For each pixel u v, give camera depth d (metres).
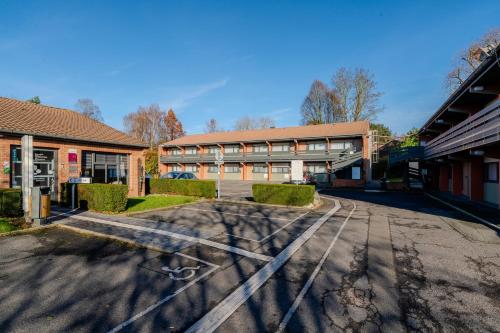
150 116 68.88
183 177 23.55
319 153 35.09
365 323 3.97
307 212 12.85
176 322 3.93
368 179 32.62
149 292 4.79
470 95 14.55
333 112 52.69
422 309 4.36
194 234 8.46
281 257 6.66
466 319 4.09
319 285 5.18
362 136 33.09
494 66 10.28
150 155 47.12
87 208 12.26
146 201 15.35
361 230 9.36
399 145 44.34
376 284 5.24
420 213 12.73
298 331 3.77
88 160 16.20
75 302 4.39
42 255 6.41
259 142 39.84
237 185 31.38
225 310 4.28
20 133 12.70
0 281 5.06
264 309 4.32
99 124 19.80
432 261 6.44
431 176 28.80
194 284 5.14
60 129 15.12
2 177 12.23
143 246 7.18
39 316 3.98
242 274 5.64
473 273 5.77
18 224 8.97
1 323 3.80
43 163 14.00
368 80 47.56
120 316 4.04
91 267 5.79
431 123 21.72
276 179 38.53
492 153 13.00
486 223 10.46
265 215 11.90
